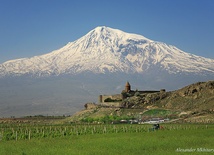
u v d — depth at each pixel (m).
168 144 81.12
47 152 70.31
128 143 83.44
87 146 79.81
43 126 161.00
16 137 101.19
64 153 69.00
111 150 72.94
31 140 97.19
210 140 88.44
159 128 131.12
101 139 94.25
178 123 166.00
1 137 105.44
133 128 133.62
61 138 102.25
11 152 70.94
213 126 139.50
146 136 101.06
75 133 117.81
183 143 82.81
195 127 134.25
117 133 116.44
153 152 69.94
